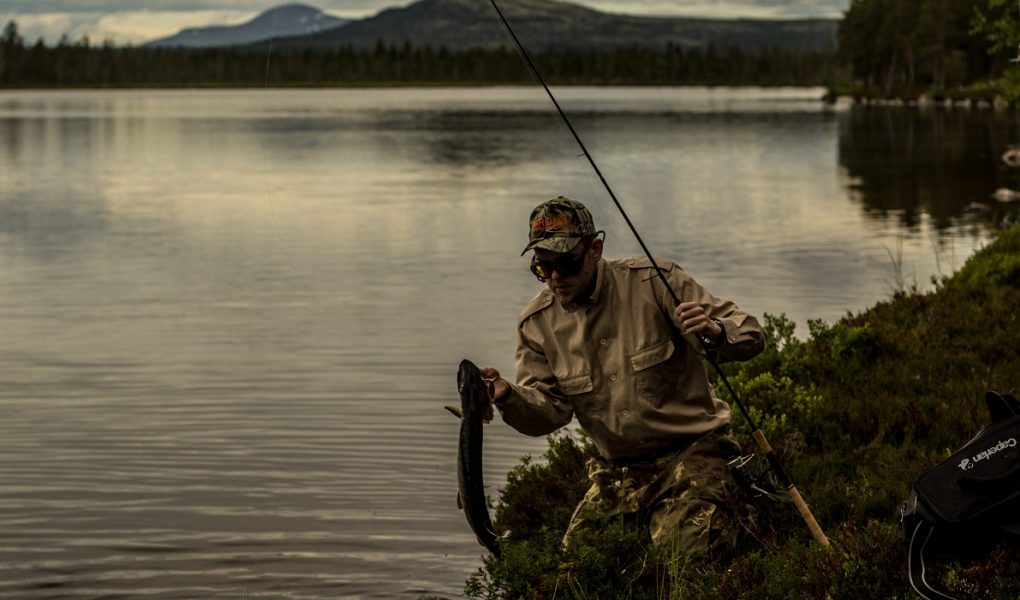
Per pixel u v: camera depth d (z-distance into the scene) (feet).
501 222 86.69
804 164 146.20
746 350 16.90
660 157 161.38
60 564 23.65
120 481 28.84
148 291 57.52
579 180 123.75
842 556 15.93
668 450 18.03
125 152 176.65
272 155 169.48
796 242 73.20
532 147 185.47
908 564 15.14
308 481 28.71
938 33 456.45
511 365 41.88
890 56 510.58
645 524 18.04
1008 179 121.19
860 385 26.61
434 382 39.24
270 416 34.94
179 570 23.18
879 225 82.38
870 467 21.15
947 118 297.33
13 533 25.27
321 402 36.60
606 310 17.76
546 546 17.78
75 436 32.96
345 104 467.52
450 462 30.32
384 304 53.62
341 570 22.99
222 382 39.24
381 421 34.40
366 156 166.81
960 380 26.30
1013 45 70.18
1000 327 30.66
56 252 71.36
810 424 23.70
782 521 19.22
